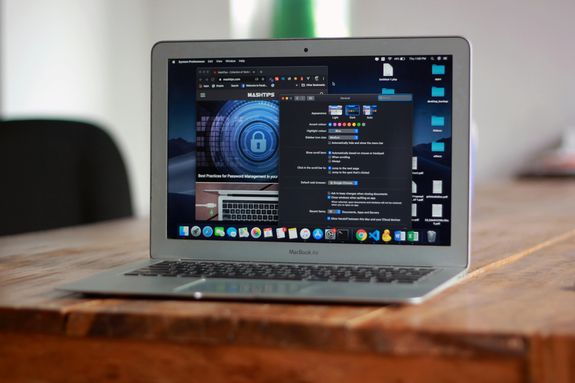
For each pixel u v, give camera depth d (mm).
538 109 3840
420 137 1030
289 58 1059
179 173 1082
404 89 1034
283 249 1056
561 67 3797
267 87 1062
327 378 741
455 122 1022
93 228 1642
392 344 719
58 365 804
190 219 1079
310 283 893
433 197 1025
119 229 1621
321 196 1050
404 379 726
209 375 767
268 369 754
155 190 1088
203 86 1077
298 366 746
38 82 3729
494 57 3881
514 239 1379
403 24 3973
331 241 1046
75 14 3986
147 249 1291
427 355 717
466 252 1014
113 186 1983
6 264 1128
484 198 2299
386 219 1034
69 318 792
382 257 1034
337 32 1590
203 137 1076
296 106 1055
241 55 1068
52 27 3826
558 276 992
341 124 1046
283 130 1058
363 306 807
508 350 698
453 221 1020
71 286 879
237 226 1067
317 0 1573
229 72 1070
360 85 1044
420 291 845
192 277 936
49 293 886
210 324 759
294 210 1054
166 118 1084
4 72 3506
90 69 4105
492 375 709
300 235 1054
